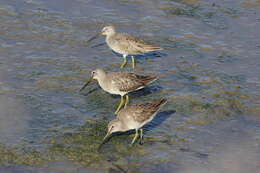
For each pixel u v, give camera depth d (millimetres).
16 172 12836
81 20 23906
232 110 16906
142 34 22969
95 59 20469
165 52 21484
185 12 25734
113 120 14414
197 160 13906
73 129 15055
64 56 20359
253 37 23344
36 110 16078
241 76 19406
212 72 19641
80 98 17219
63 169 13078
